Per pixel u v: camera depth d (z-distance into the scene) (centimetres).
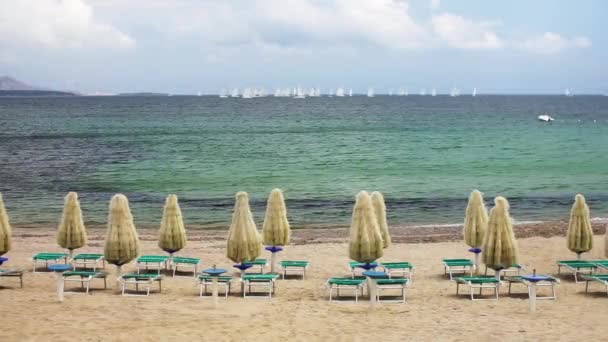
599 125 10819
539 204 3538
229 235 1727
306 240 2620
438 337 1345
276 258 2234
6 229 1764
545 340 1321
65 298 1636
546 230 2750
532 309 1539
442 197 3766
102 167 5216
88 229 2878
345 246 2458
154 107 19850
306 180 4534
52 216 3206
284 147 7088
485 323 1452
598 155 6094
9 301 1590
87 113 15300
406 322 1462
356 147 7088
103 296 1677
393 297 1717
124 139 8000
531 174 4784
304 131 9669
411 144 7419
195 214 3284
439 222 3067
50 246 2416
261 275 1723
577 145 7150
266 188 4156
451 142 7638
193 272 2014
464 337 1345
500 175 4738
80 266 2066
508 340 1323
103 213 3278
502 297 1711
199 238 2681
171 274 1980
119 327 1384
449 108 19475
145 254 2297
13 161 5550
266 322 1448
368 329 1402
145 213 3303
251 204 3556
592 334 1363
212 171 5038
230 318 1478
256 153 6444
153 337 1320
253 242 1725
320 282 1897
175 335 1336
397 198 3734
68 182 4359
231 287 1812
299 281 1906
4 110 16862
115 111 16612
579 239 1967
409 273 1955
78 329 1359
